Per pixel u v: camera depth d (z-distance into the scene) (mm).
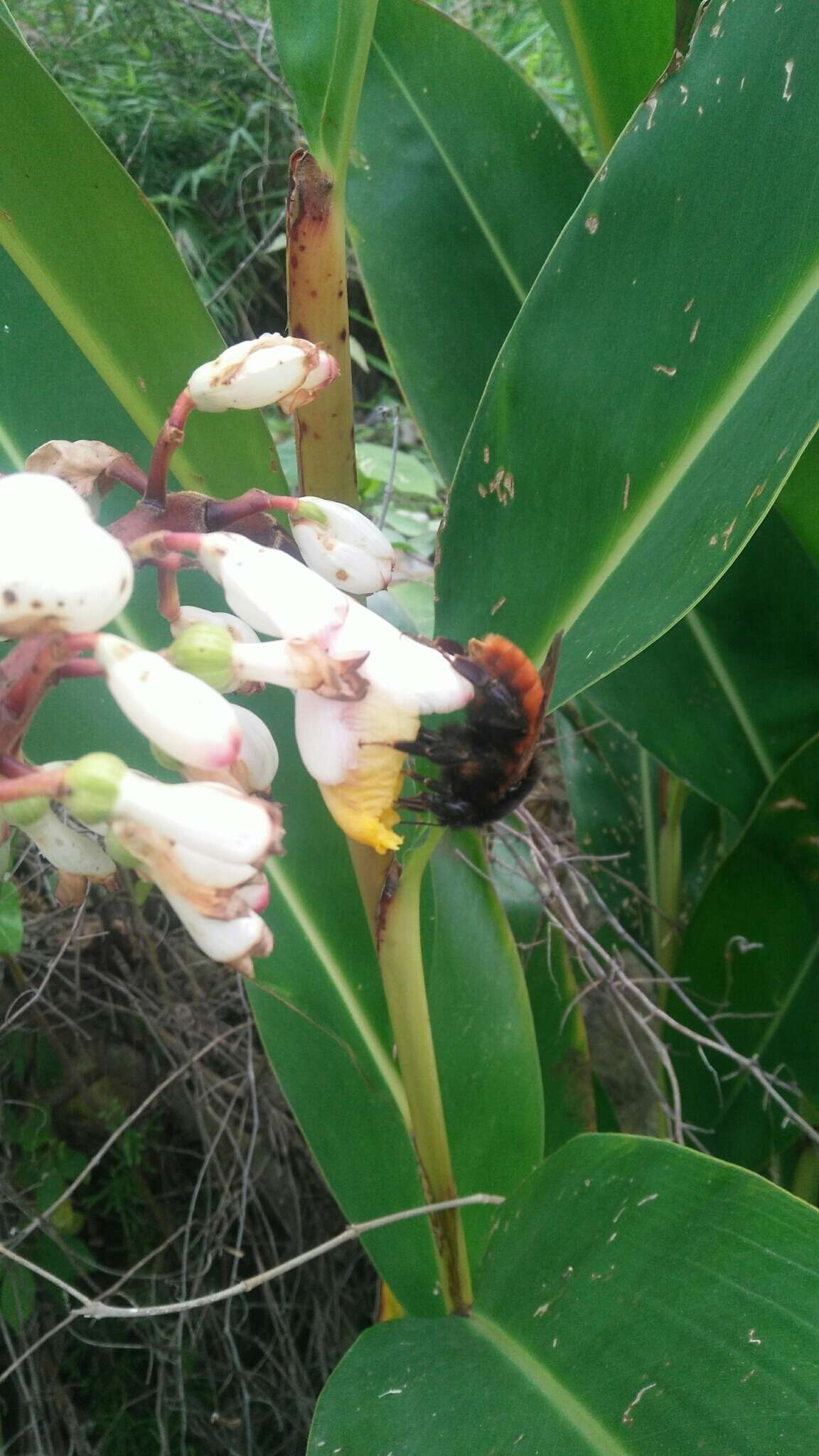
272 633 175
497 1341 218
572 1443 191
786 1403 179
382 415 594
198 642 168
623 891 438
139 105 626
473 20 694
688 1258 201
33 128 214
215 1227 362
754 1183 203
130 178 219
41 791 152
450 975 297
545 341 228
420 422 334
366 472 497
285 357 181
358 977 277
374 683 171
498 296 335
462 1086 294
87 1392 376
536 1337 211
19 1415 359
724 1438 181
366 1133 281
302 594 172
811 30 203
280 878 273
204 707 156
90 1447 354
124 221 223
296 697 176
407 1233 280
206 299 620
